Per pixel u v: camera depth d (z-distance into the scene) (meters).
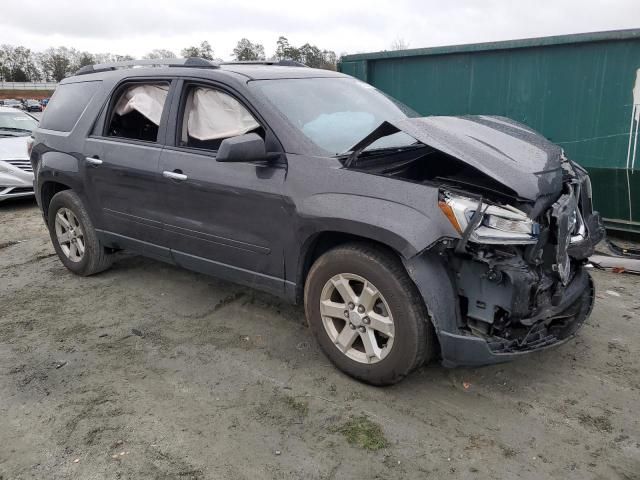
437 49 6.59
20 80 99.31
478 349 2.83
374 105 4.14
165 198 4.02
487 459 2.65
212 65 4.01
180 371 3.48
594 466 2.59
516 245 2.86
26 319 4.29
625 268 4.96
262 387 3.28
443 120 3.41
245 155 3.18
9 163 8.11
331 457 2.68
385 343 3.19
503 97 6.34
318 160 3.25
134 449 2.76
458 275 2.93
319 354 3.63
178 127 3.98
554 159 3.26
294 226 3.29
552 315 3.07
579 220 3.48
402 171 3.30
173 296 4.64
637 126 5.54
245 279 3.75
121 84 4.46
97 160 4.46
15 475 2.61
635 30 5.30
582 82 5.79
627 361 3.48
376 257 3.00
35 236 6.70
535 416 2.96
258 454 2.71
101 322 4.20
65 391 3.28
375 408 3.05
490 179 3.00
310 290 3.35
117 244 4.67
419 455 2.69
